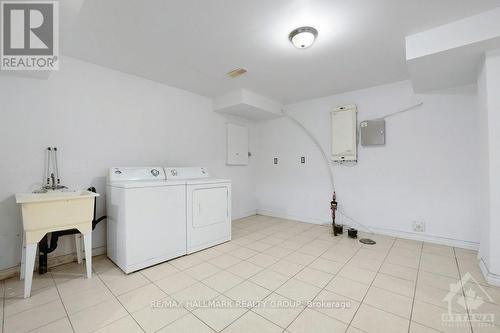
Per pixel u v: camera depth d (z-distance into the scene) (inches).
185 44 82.7
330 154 140.6
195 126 137.3
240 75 111.3
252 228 137.9
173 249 91.3
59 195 78.7
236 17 67.6
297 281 73.0
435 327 51.3
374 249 101.0
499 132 68.9
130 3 61.2
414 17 67.2
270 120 172.6
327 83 121.0
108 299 63.6
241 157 165.9
